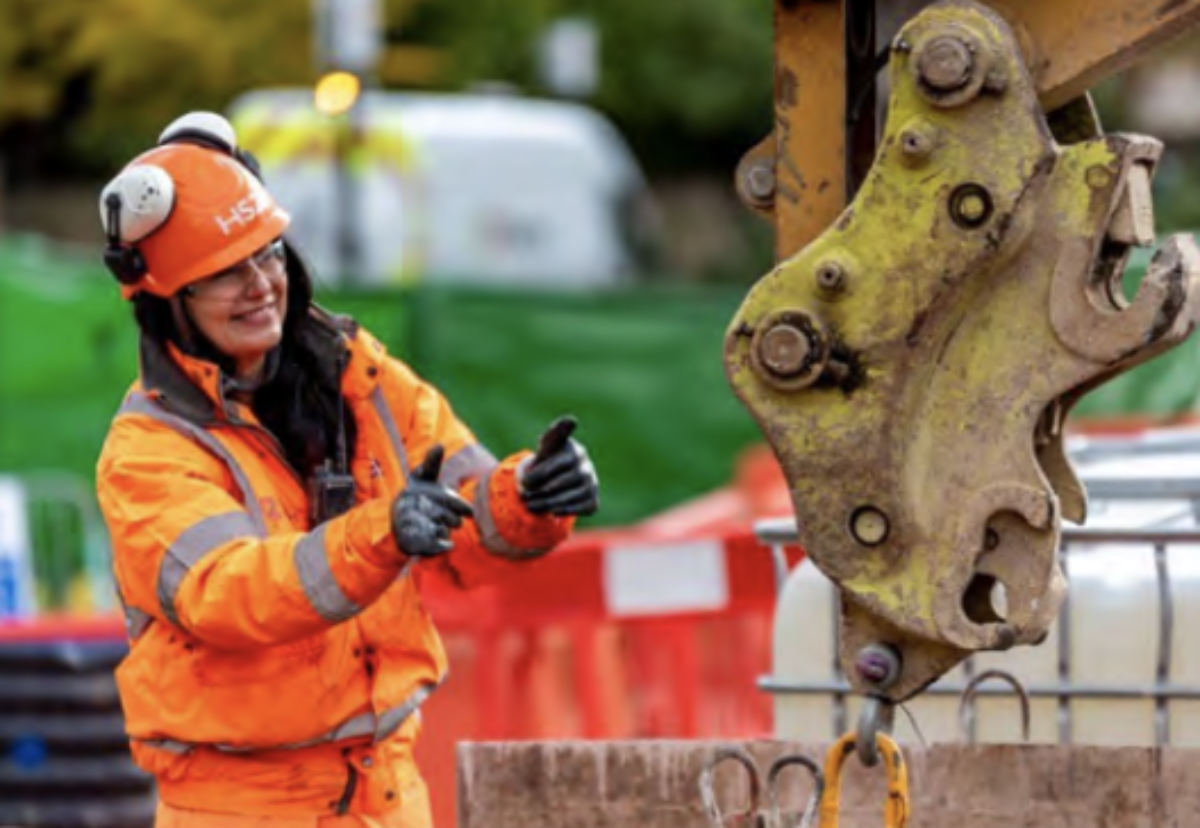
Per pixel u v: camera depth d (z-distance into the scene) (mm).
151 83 40844
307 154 30734
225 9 39969
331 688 8664
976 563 7066
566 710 15266
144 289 8664
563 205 34312
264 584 8164
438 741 15023
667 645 15164
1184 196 36094
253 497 8656
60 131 44844
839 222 7062
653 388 22312
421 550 7984
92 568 21922
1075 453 12016
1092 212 6906
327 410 8875
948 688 10094
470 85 41188
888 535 7121
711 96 47438
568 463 8672
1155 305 6875
